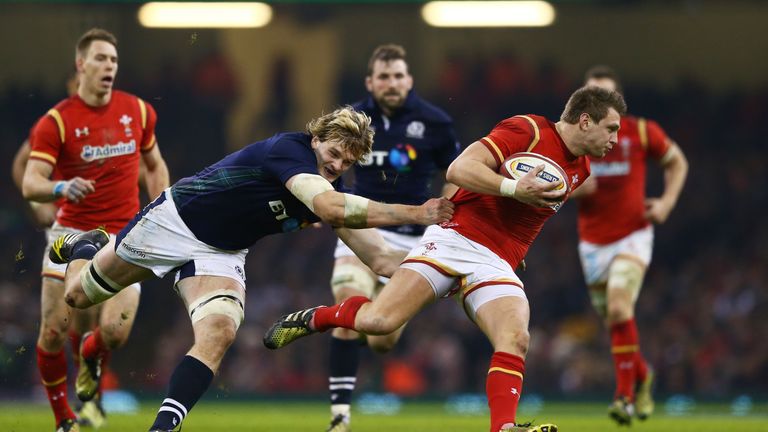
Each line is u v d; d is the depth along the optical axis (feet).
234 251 85.35
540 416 177.06
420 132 122.01
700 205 320.09
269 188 82.43
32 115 308.60
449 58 329.31
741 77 330.95
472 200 85.15
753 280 293.43
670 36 328.08
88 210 106.93
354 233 90.02
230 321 81.76
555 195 78.89
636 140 138.92
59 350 104.88
